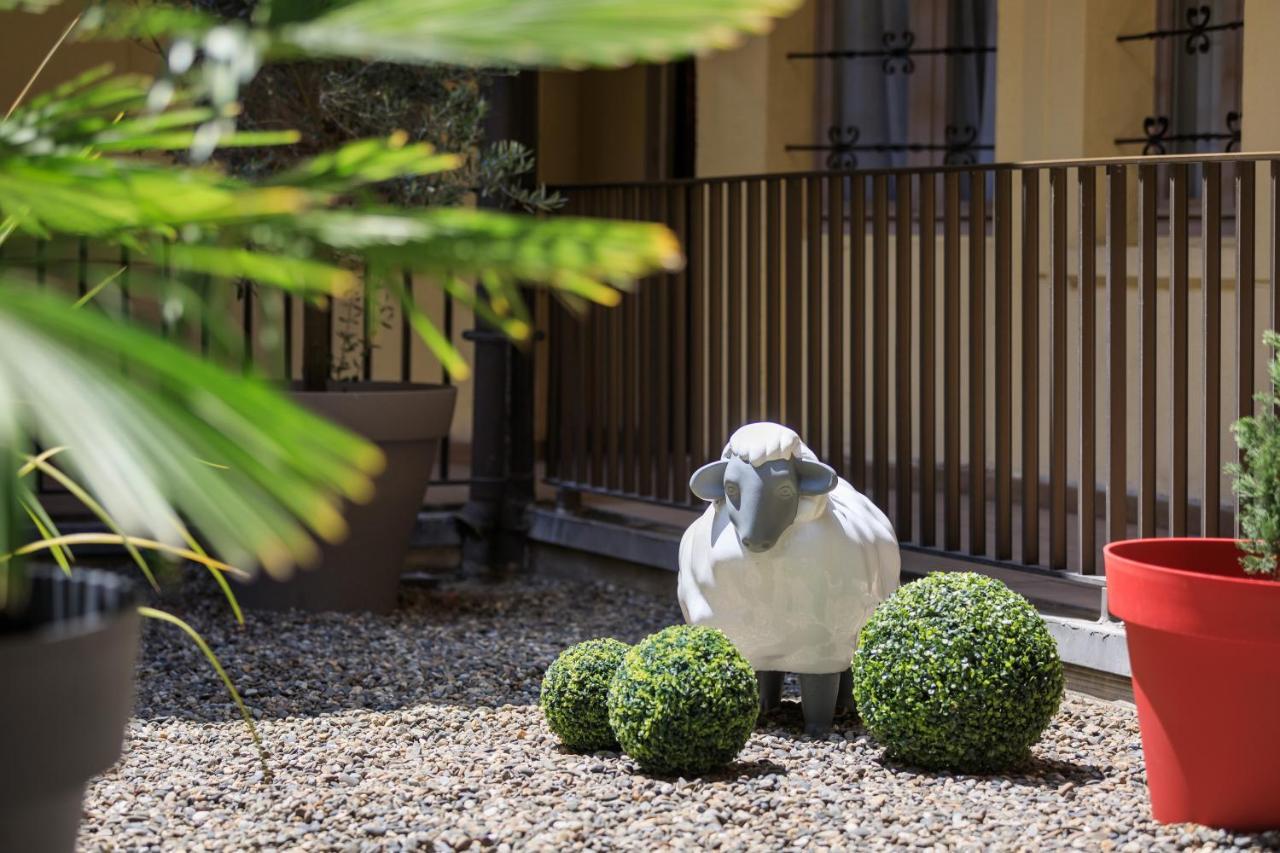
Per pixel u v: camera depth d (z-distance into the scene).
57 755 2.29
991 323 8.09
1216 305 4.89
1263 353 6.83
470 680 5.41
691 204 6.85
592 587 7.23
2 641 2.22
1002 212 5.48
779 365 6.42
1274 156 4.70
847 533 4.54
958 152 8.27
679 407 6.94
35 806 2.29
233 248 2.01
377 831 3.66
